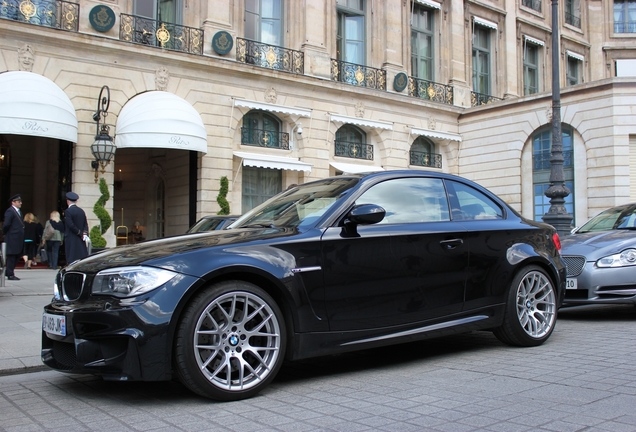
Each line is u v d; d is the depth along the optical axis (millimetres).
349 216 4609
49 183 22734
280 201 5520
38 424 3682
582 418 3512
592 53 34281
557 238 6309
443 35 26688
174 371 3986
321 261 4523
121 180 23375
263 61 20719
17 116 14773
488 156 25234
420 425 3451
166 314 3861
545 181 23453
